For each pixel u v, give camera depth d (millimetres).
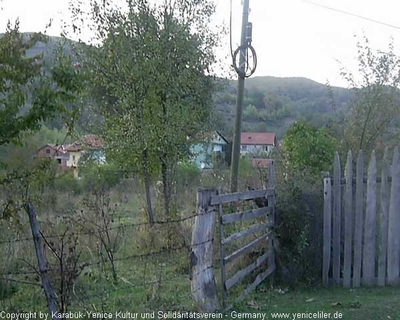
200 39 14516
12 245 7539
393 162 9266
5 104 5691
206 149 15422
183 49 14141
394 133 12422
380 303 7699
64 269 5629
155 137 13648
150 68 13664
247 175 12859
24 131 5910
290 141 11406
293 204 9211
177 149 14094
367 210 9281
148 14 13969
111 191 17562
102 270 8414
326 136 11586
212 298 6980
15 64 5719
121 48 13797
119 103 14227
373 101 12383
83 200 14109
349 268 9234
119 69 13891
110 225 11477
